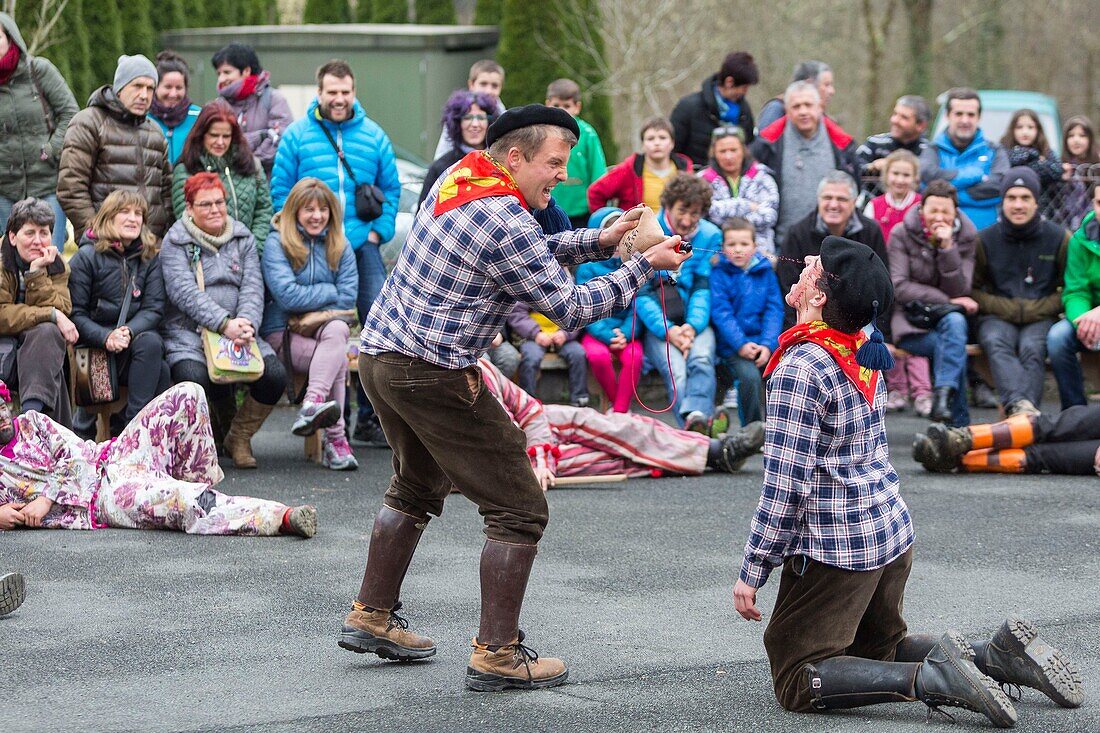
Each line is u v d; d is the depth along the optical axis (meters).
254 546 9.07
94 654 6.85
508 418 6.32
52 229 11.20
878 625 6.06
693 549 9.09
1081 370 13.29
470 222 6.04
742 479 11.54
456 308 6.10
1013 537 9.44
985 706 5.64
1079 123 17.53
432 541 9.24
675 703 6.15
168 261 11.64
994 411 15.33
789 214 14.63
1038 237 13.41
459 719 5.96
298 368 12.07
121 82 12.01
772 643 5.99
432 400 6.16
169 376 11.55
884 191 15.26
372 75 25.62
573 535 9.47
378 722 5.92
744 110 15.31
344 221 12.95
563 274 6.10
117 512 9.52
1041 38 43.78
